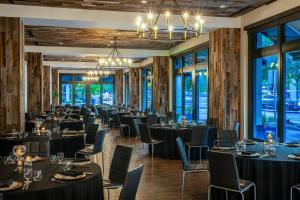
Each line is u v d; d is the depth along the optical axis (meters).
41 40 11.88
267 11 7.24
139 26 6.13
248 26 7.95
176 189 5.44
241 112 8.41
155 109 13.73
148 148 9.06
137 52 14.30
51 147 6.10
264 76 7.93
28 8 7.25
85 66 20.16
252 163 4.23
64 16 7.41
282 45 6.95
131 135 12.24
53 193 2.89
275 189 4.14
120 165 4.18
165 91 14.48
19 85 7.35
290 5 6.52
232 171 3.84
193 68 12.05
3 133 6.79
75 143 6.50
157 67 14.42
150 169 6.92
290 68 6.96
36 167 3.68
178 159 7.96
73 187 3.01
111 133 13.26
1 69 7.26
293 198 4.13
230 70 8.45
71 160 3.96
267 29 7.39
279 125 7.07
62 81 26.34
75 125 9.70
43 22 7.66
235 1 6.97
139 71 19.70
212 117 9.02
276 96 7.34
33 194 2.81
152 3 7.05
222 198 4.52
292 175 4.10
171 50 14.14
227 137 5.96
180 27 8.15
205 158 7.95
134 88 19.81
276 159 4.16
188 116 12.97
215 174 4.00
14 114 7.36
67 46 13.40
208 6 7.35
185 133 7.86
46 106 18.11
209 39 9.22
